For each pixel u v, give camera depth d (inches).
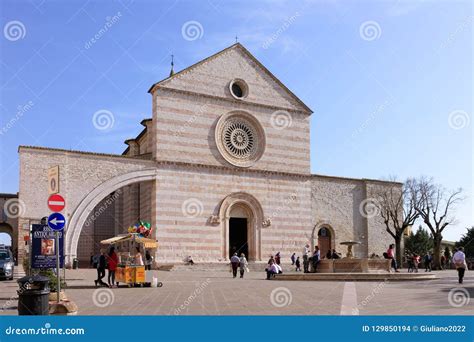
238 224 2119.8
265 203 2133.4
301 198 2223.2
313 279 1428.4
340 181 2423.7
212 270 1919.3
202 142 2015.3
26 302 634.8
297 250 2180.1
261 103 2171.5
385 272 1590.8
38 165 1734.7
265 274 1802.4
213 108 2057.1
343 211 2410.2
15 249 2471.7
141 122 2150.6
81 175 1798.7
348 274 1400.1
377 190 2517.2
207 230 1978.3
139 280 1177.4
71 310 705.0
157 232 1888.5
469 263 2593.5
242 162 2100.1
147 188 2054.6
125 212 2313.0
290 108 2244.1
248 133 2151.8
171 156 1947.6
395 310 738.2
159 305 816.3
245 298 916.0
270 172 2156.7
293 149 2228.1
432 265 2561.5
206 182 2007.9
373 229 2480.3
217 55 2094.0
